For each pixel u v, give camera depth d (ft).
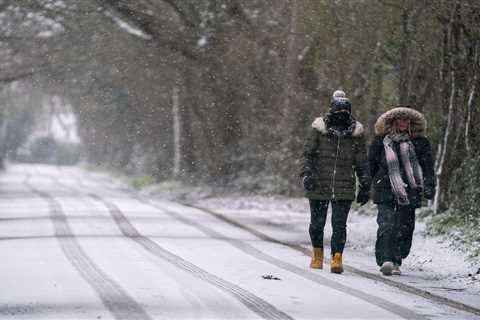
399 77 154.92
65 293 71.87
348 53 169.37
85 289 73.82
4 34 244.01
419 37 140.77
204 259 96.48
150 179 365.20
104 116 413.39
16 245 108.06
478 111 127.65
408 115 92.79
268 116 251.80
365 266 96.27
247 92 240.94
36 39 246.88
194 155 320.50
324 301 70.33
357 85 174.09
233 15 201.16
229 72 226.58
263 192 244.83
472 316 66.03
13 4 215.51
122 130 433.48
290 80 200.54
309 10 163.32
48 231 128.36
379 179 92.43
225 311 64.75
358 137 89.25
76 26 234.17
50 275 81.92
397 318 64.03
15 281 78.13
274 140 254.27
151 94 323.57
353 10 158.10
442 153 134.10
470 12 123.03
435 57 141.38
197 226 142.61
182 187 296.10
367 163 89.25
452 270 93.35
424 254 104.68
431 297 75.25
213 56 220.43
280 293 73.61
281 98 226.17
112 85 325.21
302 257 101.86
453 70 131.75
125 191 317.01
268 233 133.80
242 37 206.69
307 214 177.78
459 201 126.41
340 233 88.58
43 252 100.32
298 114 226.58
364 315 64.75
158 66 266.36
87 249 103.86
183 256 98.73
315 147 89.40
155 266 89.20
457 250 105.70
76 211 173.58
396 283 83.15
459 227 118.32
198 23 209.67
